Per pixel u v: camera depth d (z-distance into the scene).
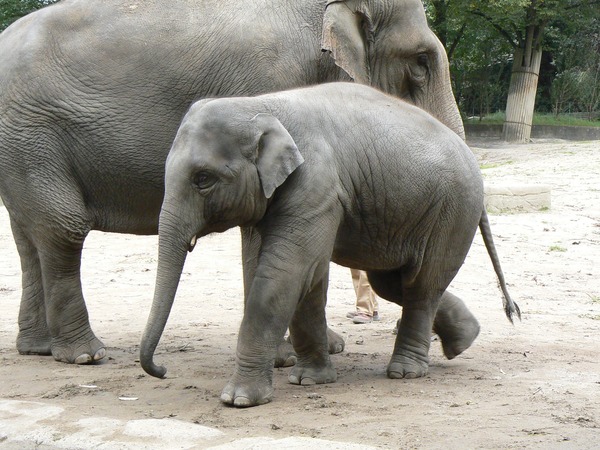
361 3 7.92
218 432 5.66
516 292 11.71
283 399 6.52
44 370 7.73
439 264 7.28
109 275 13.33
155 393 6.80
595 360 7.86
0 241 17.08
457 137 7.44
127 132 7.86
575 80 44.53
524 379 7.10
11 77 7.96
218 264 13.94
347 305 11.09
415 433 5.60
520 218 17.58
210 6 8.02
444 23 37.44
